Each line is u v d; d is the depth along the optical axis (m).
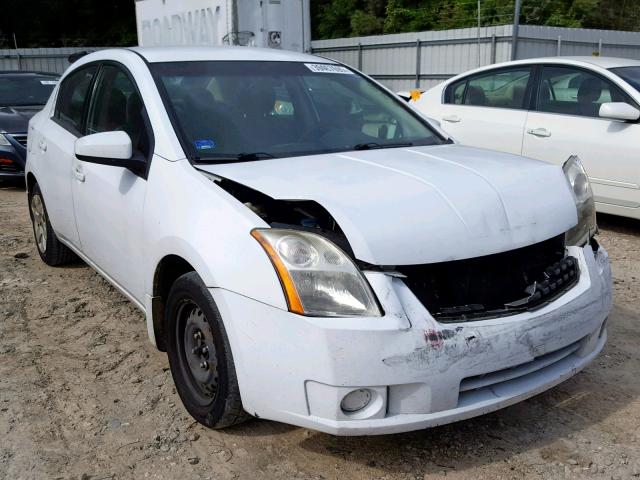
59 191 4.69
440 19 27.59
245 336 2.75
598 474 2.88
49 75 10.79
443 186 3.00
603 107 6.23
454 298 2.79
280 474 2.90
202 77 3.86
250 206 3.00
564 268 3.06
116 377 3.75
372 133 3.97
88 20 35.59
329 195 2.88
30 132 5.51
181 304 3.17
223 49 4.29
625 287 5.06
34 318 4.59
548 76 6.99
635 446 3.07
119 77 4.12
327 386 2.59
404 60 19.48
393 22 28.42
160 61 3.94
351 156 3.52
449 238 2.77
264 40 10.83
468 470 2.91
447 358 2.63
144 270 3.47
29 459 3.02
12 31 34.91
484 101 7.54
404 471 2.90
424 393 2.63
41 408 3.43
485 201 2.95
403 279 2.71
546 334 2.85
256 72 4.04
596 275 3.16
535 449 3.05
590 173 6.49
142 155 3.60
